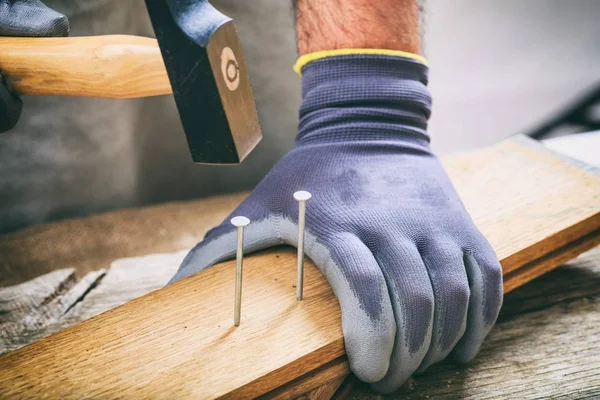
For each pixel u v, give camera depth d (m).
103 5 1.80
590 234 1.23
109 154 1.95
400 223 0.99
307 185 1.08
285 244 1.12
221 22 0.79
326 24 1.12
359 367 0.90
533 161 1.44
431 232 1.00
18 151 1.83
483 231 1.18
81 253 1.74
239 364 0.86
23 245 1.77
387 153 1.12
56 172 1.90
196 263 1.10
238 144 0.84
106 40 0.91
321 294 1.00
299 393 0.90
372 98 1.13
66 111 1.85
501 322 1.17
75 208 1.97
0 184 1.84
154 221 1.95
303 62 1.18
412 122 1.17
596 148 1.79
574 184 1.33
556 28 2.28
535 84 2.33
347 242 0.96
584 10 2.25
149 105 2.00
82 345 0.91
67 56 0.90
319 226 1.01
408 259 0.94
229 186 2.21
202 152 0.84
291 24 2.01
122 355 0.89
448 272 0.95
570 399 0.98
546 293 1.25
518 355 1.08
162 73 0.92
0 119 0.94
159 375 0.85
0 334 1.21
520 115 2.38
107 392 0.83
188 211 2.04
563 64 2.33
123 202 2.06
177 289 1.02
